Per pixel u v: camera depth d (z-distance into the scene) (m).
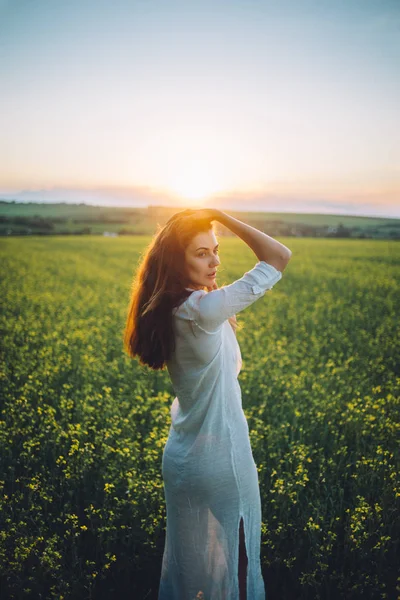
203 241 2.75
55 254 37.44
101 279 22.45
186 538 2.99
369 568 3.62
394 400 6.09
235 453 2.88
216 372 2.81
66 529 4.05
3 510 4.06
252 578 3.04
